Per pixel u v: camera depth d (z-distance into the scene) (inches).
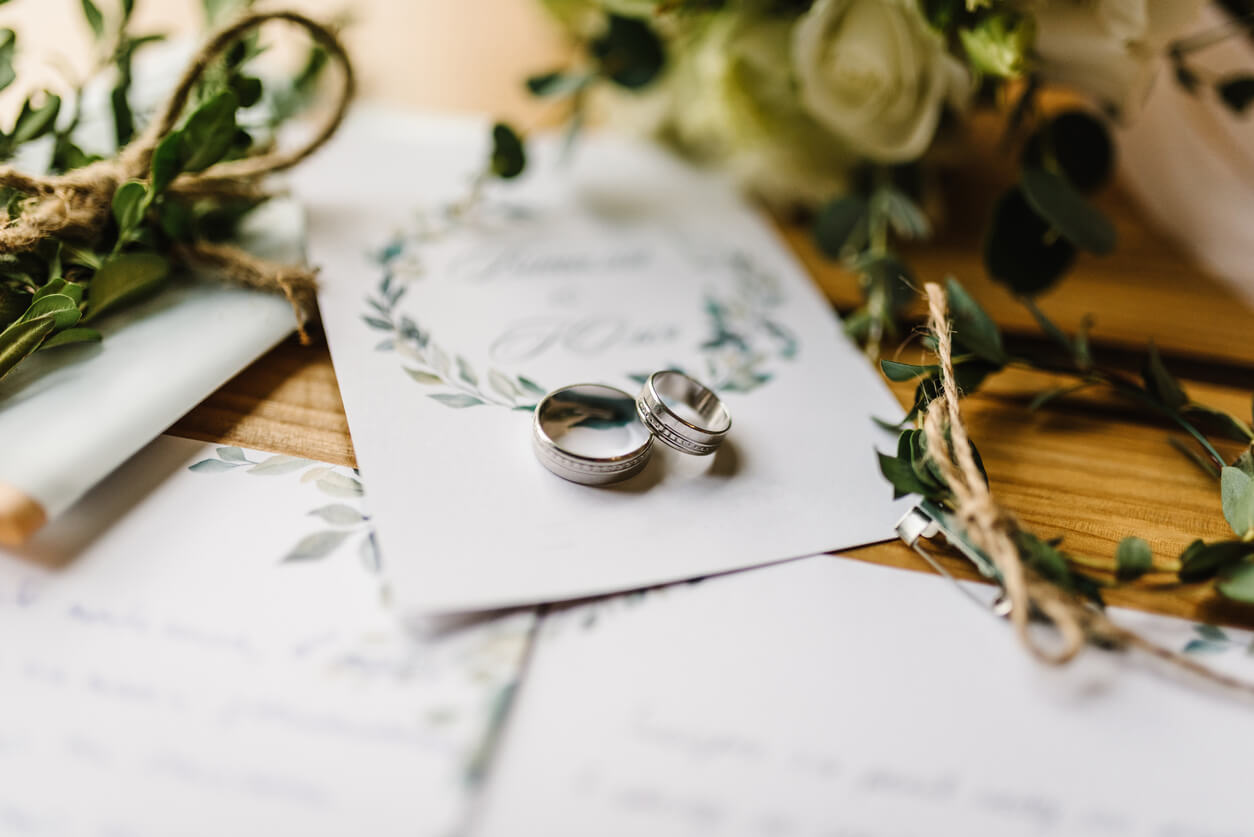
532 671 8.3
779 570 9.0
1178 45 11.4
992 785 8.1
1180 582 8.8
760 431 10.0
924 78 10.9
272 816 7.6
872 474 9.8
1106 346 11.4
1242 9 11.6
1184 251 13.1
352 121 13.2
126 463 9.1
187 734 7.8
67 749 7.7
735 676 8.4
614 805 7.8
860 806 8.0
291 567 8.6
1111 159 11.5
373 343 10.2
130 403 9.0
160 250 10.1
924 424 8.9
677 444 9.3
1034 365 9.9
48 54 12.3
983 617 8.9
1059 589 8.5
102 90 12.0
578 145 13.9
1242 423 9.9
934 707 8.4
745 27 11.7
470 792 7.7
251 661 8.2
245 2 10.6
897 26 10.6
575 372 10.3
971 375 9.7
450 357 10.2
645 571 8.8
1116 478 10.0
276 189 11.4
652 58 12.6
